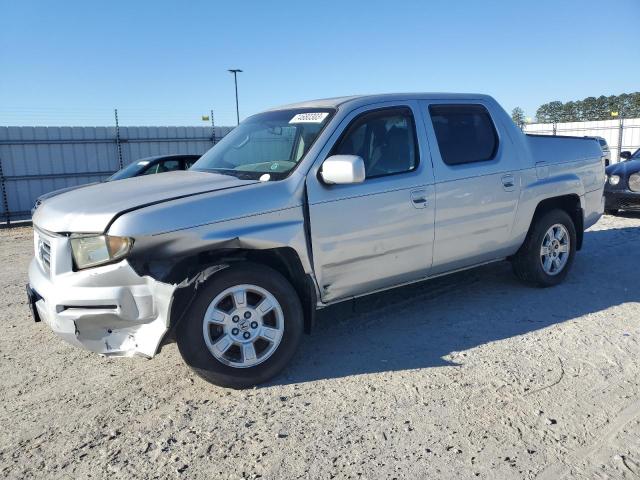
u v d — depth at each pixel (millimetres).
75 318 3289
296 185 3703
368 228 3973
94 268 3283
